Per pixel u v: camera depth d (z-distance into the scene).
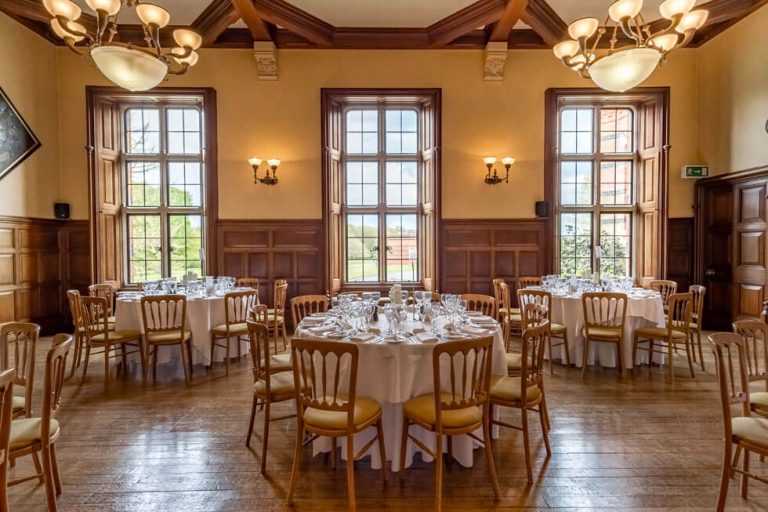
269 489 2.35
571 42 3.77
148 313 4.22
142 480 2.43
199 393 3.76
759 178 5.39
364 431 2.58
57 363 2.20
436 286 6.28
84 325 4.02
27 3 5.09
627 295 4.32
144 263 6.64
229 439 2.91
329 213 6.27
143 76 3.34
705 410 3.35
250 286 6.18
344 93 6.19
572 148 6.61
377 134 6.64
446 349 2.07
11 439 2.02
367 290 6.60
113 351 4.90
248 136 6.21
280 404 3.54
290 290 6.29
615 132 6.63
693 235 6.30
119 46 3.12
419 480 2.43
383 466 2.38
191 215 6.62
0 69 5.37
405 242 6.72
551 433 2.97
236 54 6.17
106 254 6.33
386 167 6.68
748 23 5.48
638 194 6.59
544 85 6.25
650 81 6.26
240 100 6.20
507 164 6.16
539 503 2.22
